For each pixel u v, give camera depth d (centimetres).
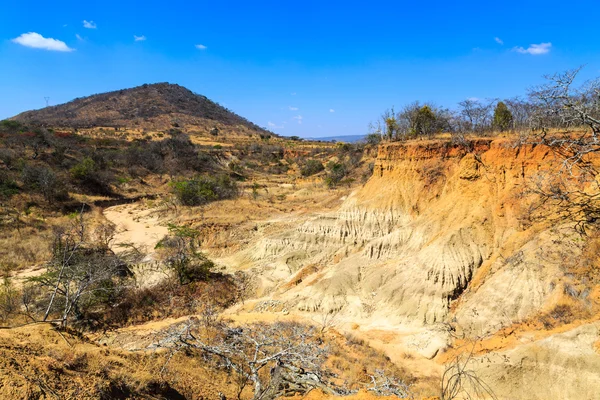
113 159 7950
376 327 2167
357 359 1847
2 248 3694
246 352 1836
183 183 5747
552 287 1764
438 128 4150
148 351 1623
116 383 1057
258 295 2858
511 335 1684
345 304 2427
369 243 2772
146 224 4856
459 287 2161
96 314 2536
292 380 1459
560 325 1598
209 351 1527
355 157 8112
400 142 3462
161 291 2867
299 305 2492
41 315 2398
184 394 1250
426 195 2906
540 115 1603
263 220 4244
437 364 1805
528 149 2334
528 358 1516
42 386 877
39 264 3438
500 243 2250
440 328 1970
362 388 1466
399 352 1930
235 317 2403
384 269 2497
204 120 18825
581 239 1825
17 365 923
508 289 1902
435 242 2388
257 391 1290
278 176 9325
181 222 4472
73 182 6288
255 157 11225
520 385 1493
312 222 3300
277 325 2152
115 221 5094
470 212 2456
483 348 1711
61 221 4728
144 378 1149
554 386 1437
